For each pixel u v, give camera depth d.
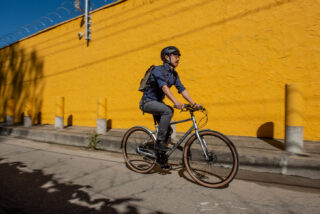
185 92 3.25
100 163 4.09
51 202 2.49
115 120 6.77
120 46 6.67
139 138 3.57
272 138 4.51
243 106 4.80
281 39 4.42
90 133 6.02
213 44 5.13
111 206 2.38
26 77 9.85
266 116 4.57
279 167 3.30
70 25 8.01
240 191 2.70
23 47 10.02
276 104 4.48
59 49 8.43
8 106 9.07
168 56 3.06
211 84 5.15
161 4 5.86
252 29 4.70
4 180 3.21
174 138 4.69
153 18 6.00
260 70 4.62
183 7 5.53
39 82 9.23
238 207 2.30
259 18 4.62
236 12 4.86
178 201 2.47
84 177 3.32
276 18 4.46
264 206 2.31
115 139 5.13
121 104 6.64
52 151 5.19
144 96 3.22
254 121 4.69
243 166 3.57
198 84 5.32
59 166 3.91
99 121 5.91
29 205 2.43
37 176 3.37
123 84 6.60
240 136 4.80
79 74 7.73
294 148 3.48
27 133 7.22
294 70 4.31
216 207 2.31
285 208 2.26
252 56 4.70
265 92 4.58
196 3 5.34
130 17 6.45
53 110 8.66
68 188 2.89
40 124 8.93
